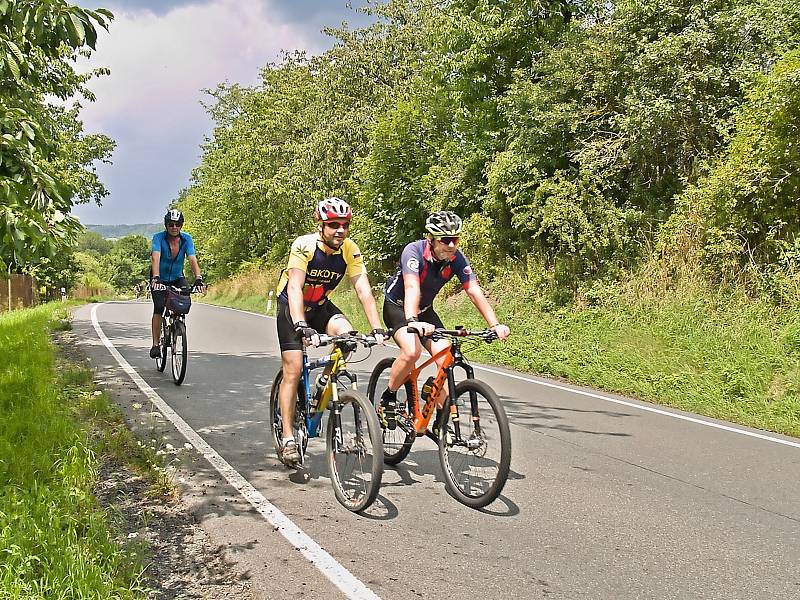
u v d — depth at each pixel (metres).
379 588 3.53
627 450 6.32
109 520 4.21
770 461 6.04
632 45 14.46
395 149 22.19
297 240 5.07
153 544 4.01
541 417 7.66
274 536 4.16
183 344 8.64
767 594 3.53
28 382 7.62
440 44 19.22
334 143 28.20
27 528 3.65
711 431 7.17
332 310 5.45
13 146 4.80
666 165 14.68
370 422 4.48
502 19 17.75
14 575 3.17
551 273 16.00
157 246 9.15
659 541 4.20
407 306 4.97
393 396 5.46
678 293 12.38
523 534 4.26
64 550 3.46
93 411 6.88
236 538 4.12
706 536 4.29
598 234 14.36
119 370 9.77
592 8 17.20
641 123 13.55
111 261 133.25
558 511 4.68
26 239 4.62
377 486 4.40
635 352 10.91
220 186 40.16
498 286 17.59
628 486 5.25
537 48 17.69
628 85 14.62
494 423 4.57
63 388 7.84
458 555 3.94
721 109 13.02
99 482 5.00
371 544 4.07
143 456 5.54
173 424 6.73
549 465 5.77
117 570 3.50
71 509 4.14
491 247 18.41
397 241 22.31
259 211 36.84
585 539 4.20
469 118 19.58
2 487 4.38
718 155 12.98
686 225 12.97
